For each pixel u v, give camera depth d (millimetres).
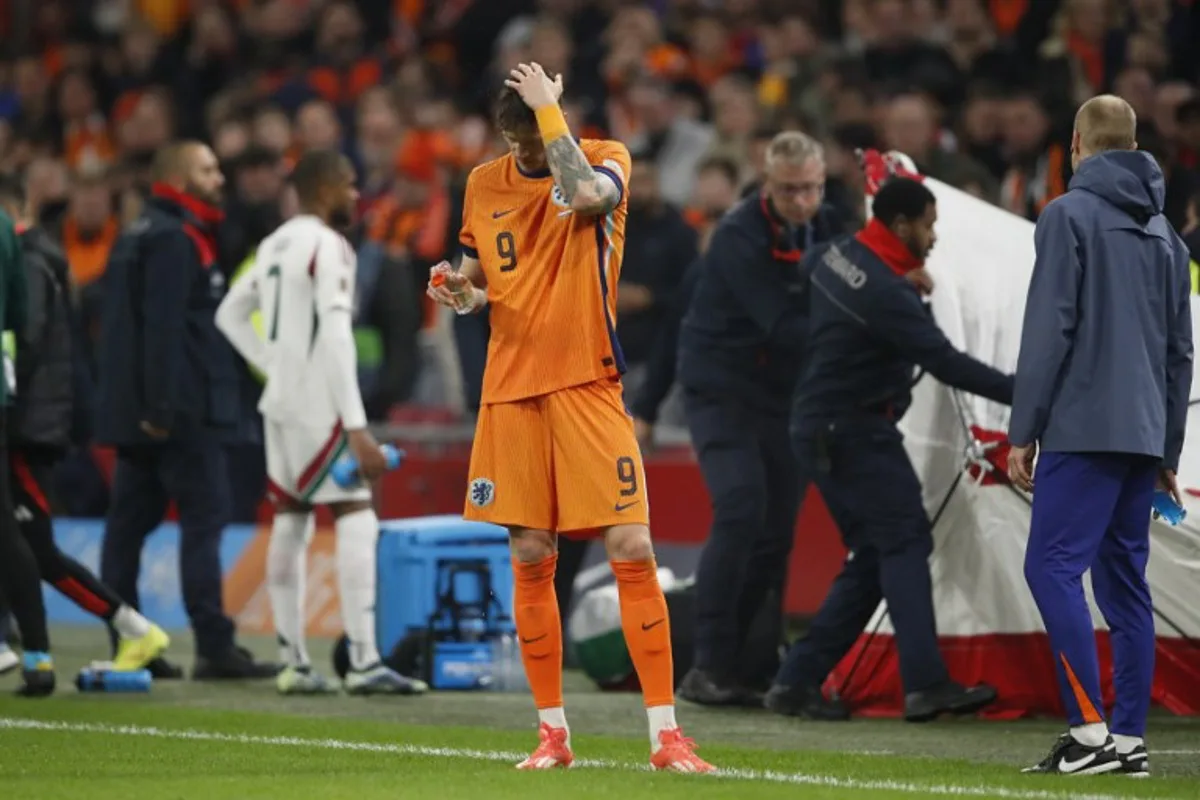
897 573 29219
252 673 36031
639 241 45969
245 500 47469
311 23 67188
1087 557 23203
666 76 55625
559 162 21375
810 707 30156
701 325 32438
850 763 24031
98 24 76562
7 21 76250
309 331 33125
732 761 24062
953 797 20609
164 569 48781
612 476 21906
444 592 35531
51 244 34125
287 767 23250
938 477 30781
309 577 46531
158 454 35938
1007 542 30453
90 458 51406
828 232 32000
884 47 50906
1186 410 24031
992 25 52406
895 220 28984
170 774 22500
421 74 60000
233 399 36219
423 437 46344
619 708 31844
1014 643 30500
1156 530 29203
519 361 22188
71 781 21766
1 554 31922
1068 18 46375
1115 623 23641
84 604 33812
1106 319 23125
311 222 33594
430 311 52656
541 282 22125
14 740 26375
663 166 52438
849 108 46312
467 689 34875
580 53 57406
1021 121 43438
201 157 35938
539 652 22656
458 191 49688
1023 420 23094
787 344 31859
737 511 31656
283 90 62469
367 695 33500
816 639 30266
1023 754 25750
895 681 31094
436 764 23562
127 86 68562
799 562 42438
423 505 46031
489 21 64688
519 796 20094
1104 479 23172
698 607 32000
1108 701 29766
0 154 64500
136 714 29969
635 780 21344
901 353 28938
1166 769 23953
